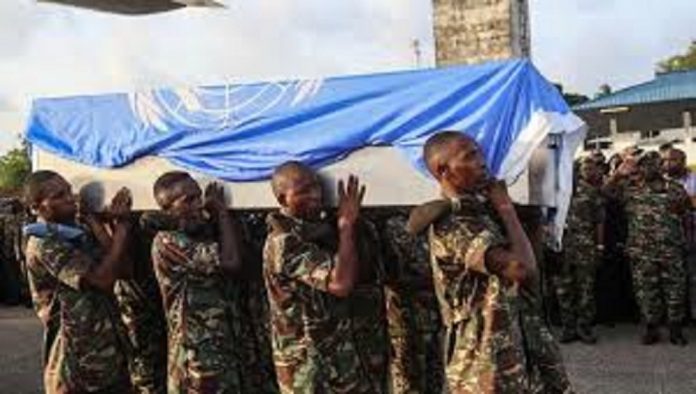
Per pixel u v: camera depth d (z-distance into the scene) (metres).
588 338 8.12
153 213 4.60
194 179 4.43
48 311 4.45
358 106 4.22
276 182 4.00
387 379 4.26
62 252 4.32
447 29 14.14
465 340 3.47
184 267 4.23
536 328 3.56
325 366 3.95
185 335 4.25
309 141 4.25
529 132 3.87
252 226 4.62
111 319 4.49
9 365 8.02
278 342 4.03
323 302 3.96
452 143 3.49
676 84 20.50
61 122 4.99
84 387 4.37
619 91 21.33
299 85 4.38
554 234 3.98
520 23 14.24
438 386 4.55
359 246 4.08
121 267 4.52
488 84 4.03
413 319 4.45
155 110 4.71
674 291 7.84
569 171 4.03
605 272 8.87
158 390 5.00
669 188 7.86
